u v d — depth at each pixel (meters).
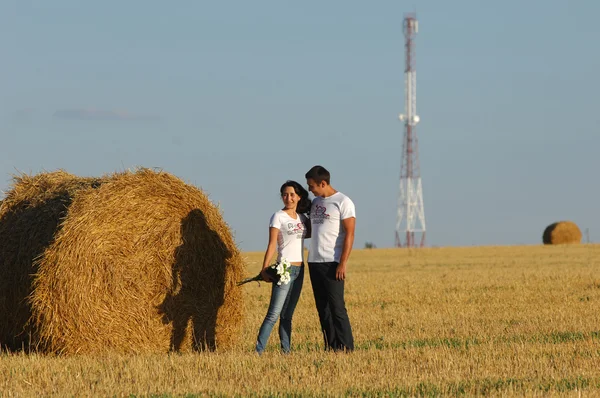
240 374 17.78
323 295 21.80
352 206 21.58
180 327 23.03
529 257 81.88
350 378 17.23
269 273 21.36
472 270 58.91
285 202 21.67
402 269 62.91
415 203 144.75
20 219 22.52
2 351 22.22
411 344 23.83
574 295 38.06
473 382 16.75
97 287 21.52
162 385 16.70
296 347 24.00
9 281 22.19
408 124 143.50
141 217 22.25
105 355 21.22
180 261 22.97
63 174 24.48
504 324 28.20
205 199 23.42
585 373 17.67
